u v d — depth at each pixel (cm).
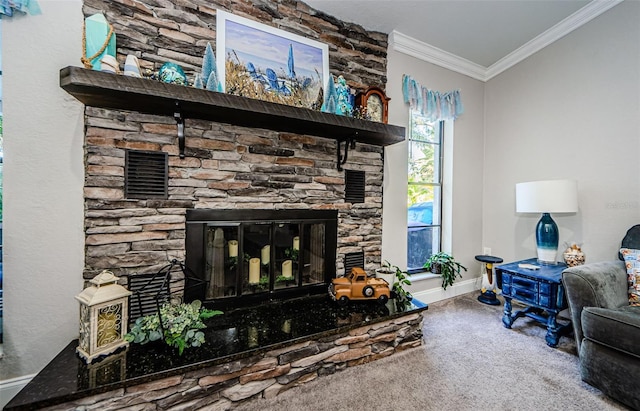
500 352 180
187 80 163
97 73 121
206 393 125
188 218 166
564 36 239
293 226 204
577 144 232
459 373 157
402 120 253
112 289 127
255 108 154
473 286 304
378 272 213
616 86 208
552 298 187
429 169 292
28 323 136
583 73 227
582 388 145
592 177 222
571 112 235
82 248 144
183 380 121
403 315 179
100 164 145
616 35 208
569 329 199
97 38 136
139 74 143
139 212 154
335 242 215
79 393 104
